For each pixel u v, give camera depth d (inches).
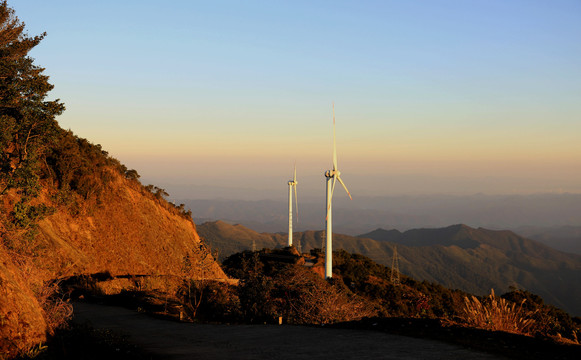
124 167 2807.6
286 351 465.1
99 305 1168.2
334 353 437.1
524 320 581.0
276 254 4345.5
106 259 2089.1
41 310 504.4
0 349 402.0
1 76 1594.5
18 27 1739.7
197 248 1631.4
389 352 424.2
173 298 1220.5
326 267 3095.5
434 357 394.6
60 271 1537.9
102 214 2262.6
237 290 1087.6
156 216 2650.1
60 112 1552.7
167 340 603.2
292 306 922.7
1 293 438.0
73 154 2212.1
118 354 500.4
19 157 1402.6
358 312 920.9
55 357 437.7
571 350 412.8
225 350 498.9
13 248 659.4
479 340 459.8
